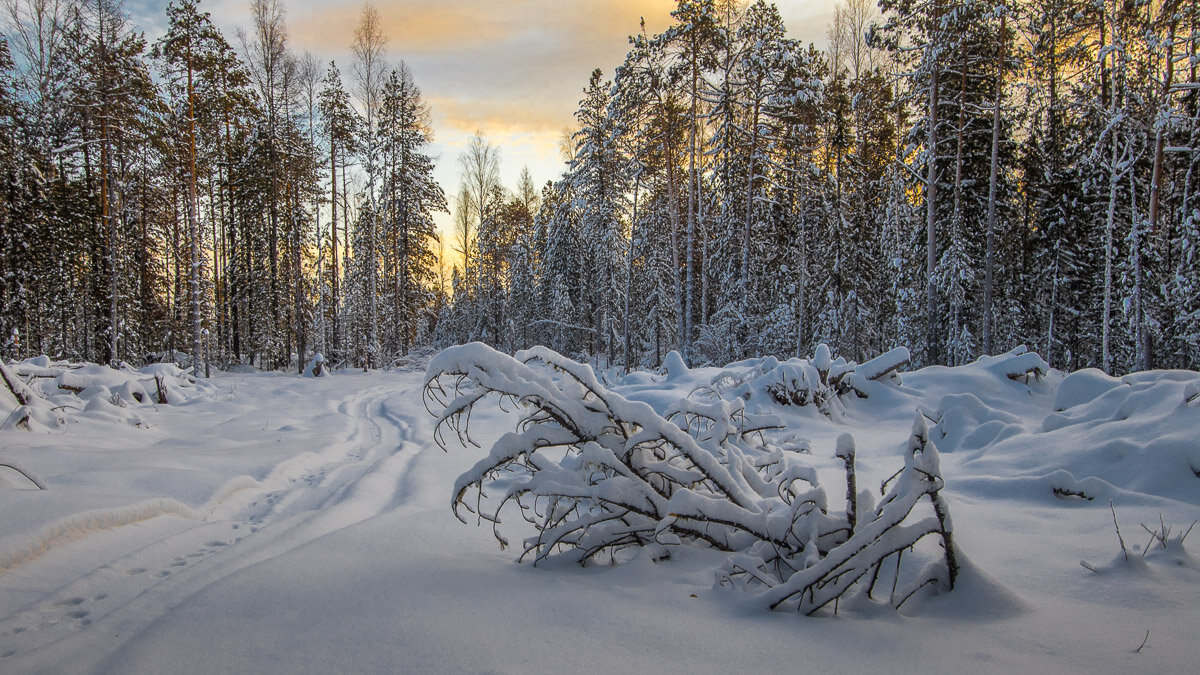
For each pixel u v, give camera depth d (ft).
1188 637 6.93
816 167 66.44
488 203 128.77
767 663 6.70
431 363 11.55
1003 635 7.23
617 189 86.02
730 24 69.15
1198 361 51.01
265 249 98.07
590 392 11.93
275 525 15.75
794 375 31.83
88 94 62.69
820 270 78.18
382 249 108.17
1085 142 60.75
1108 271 52.49
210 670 7.07
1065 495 13.53
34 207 65.05
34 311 74.69
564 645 7.25
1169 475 13.52
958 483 15.40
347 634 7.83
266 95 84.99
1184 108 51.24
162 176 74.49
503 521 14.35
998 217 62.23
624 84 69.77
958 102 58.95
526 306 123.03
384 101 99.81
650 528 10.53
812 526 9.27
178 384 48.37
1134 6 51.60
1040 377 34.27
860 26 79.00
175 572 12.64
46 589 11.39
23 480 16.57
